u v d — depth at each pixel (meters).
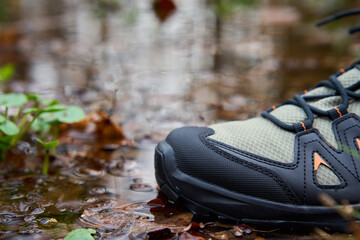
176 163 0.58
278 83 1.11
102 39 1.88
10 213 0.58
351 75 0.59
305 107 0.58
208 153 0.57
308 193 0.54
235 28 2.17
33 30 2.14
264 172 0.55
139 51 1.62
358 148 0.56
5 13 2.76
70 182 0.64
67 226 0.55
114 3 3.21
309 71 1.23
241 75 1.22
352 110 0.57
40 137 0.77
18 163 0.69
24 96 0.70
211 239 0.53
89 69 1.32
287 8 2.82
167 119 0.85
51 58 1.50
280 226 0.55
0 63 1.41
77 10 3.00
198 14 2.68
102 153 0.72
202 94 1.02
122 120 0.84
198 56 1.51
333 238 0.53
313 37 1.84
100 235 0.54
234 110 0.89
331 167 0.55
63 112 0.67
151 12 2.79
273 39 1.83
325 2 2.77
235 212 0.55
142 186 0.63
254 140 0.57
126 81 1.16
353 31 0.62
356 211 0.54
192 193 0.57
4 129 0.63
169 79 1.18
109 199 0.60
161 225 0.55
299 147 0.56
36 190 0.62
